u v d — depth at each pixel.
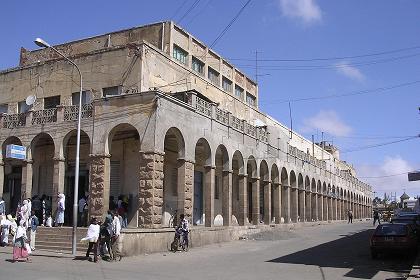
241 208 32.22
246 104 41.47
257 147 35.25
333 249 24.09
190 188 25.14
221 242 27.73
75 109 25.44
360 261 19.16
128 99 23.36
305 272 15.70
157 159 22.47
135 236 20.23
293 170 44.47
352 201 78.44
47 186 28.55
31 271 14.77
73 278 13.52
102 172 23.44
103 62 27.42
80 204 25.78
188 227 23.59
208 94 34.41
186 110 25.39
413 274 14.36
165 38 31.67
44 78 29.62
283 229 37.72
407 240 19.55
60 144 25.55
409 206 82.31
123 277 14.08
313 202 52.78
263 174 37.47
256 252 22.81
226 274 15.12
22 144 27.02
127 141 26.36
